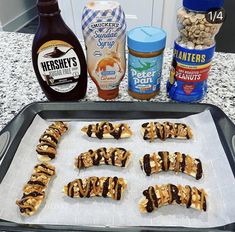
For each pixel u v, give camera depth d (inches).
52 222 12.0
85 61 16.6
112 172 14.3
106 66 16.0
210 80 19.2
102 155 14.5
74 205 12.8
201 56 15.2
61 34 15.1
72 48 15.6
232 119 16.3
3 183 13.2
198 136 15.4
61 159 14.8
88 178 13.6
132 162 14.6
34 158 14.6
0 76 20.3
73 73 16.5
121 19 14.7
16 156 14.4
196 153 14.7
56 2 14.4
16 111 17.3
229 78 19.4
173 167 14.0
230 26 28.5
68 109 16.8
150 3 35.4
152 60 15.6
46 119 16.6
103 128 15.7
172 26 36.8
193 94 16.7
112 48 15.3
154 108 16.6
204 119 15.9
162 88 18.4
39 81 16.6
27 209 12.1
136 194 13.2
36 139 15.5
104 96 17.6
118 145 15.5
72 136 15.9
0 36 25.5
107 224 11.9
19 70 20.9
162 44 15.3
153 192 12.8
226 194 12.6
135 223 11.9
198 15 14.3
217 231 11.0
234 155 13.9
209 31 14.6
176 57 15.8
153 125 15.7
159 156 14.2
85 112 16.7
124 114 16.6
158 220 12.1
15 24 64.1
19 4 64.4
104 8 14.3
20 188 13.2
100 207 12.7
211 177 13.5
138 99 17.6
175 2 34.8
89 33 14.8
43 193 13.0
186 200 12.4
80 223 11.9
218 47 30.0
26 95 18.5
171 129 15.5
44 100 18.0
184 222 11.9
